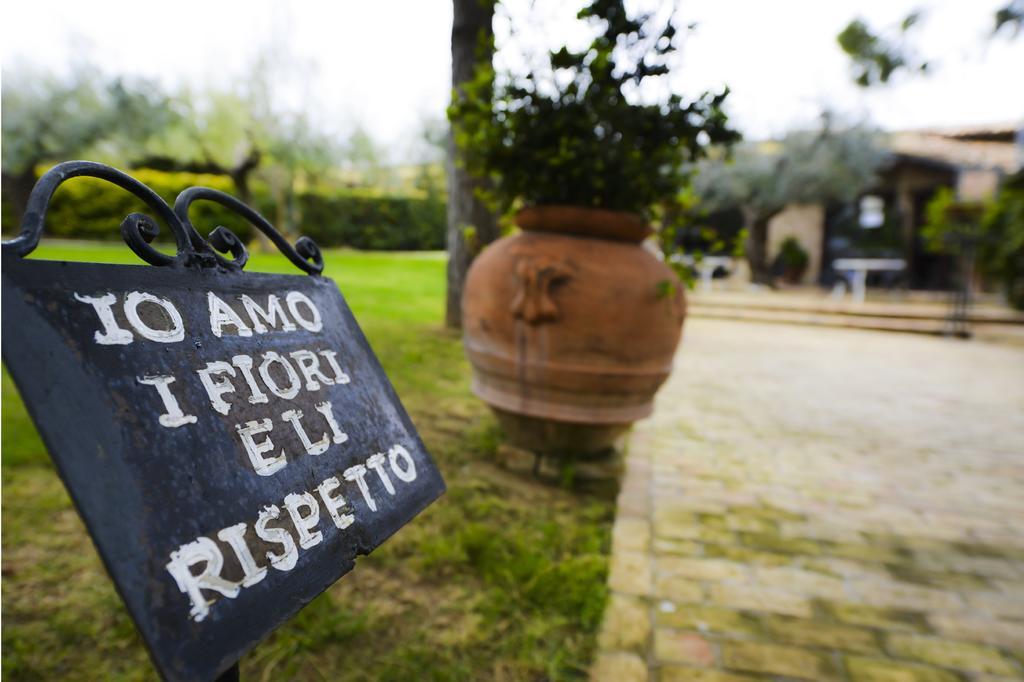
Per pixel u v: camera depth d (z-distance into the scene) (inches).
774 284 633.6
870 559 86.4
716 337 332.8
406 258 701.9
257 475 32.4
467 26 196.2
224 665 27.2
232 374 34.0
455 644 63.9
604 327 94.1
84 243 585.0
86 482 25.4
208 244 36.5
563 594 72.6
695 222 117.0
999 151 620.7
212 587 28.1
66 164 29.7
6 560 72.9
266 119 647.8
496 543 82.2
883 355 283.4
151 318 31.3
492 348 102.3
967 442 146.7
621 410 101.7
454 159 227.3
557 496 101.9
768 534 93.0
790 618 71.5
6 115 509.7
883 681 61.5
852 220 689.6
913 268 651.5
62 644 60.5
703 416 163.3
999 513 104.3
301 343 40.0
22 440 105.3
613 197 103.1
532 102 101.4
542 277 93.4
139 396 28.9
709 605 73.4
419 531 86.0
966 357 283.1
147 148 594.6
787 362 256.8
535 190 105.5
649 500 104.0
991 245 435.2
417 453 44.5
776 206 596.1
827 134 566.6
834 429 154.6
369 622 66.6
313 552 33.6
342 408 40.2
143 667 58.2
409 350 199.5
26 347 25.6
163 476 28.2
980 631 70.4
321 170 723.4
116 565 25.1
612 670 60.9
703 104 101.1
